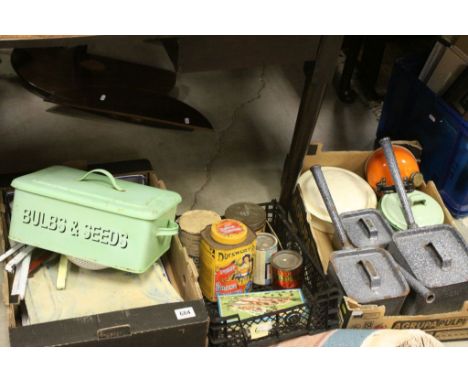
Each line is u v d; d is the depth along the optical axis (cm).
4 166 205
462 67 192
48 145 217
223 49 136
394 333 133
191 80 259
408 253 154
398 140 215
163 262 161
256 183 209
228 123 237
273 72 270
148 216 133
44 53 244
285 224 168
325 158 190
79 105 223
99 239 137
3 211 154
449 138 192
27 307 138
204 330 126
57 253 150
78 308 139
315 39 143
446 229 162
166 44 135
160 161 215
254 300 148
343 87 252
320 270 152
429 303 146
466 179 190
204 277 152
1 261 145
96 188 141
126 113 222
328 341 132
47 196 138
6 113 231
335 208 163
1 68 256
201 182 207
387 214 171
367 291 144
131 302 141
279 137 232
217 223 150
